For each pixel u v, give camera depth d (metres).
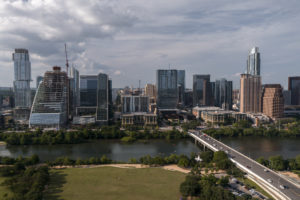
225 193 197.12
